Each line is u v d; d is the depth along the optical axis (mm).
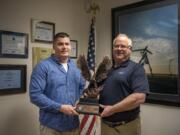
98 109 1912
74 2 3072
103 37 3176
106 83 1962
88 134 2613
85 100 1985
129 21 2832
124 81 1865
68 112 1885
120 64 1967
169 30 2459
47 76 1966
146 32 2666
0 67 2309
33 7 2605
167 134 2498
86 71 2084
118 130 1921
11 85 2402
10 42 2395
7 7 2379
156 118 2598
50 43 2756
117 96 1883
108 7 3107
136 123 1930
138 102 1796
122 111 1839
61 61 2074
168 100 2467
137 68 1869
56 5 2850
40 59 2641
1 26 2334
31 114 2578
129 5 2824
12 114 2426
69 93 2016
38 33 2635
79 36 3131
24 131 2521
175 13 2406
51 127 1967
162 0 2506
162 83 2523
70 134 2051
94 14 3203
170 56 2453
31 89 1937
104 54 3160
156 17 2568
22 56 2496
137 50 2756
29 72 2564
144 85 1824
